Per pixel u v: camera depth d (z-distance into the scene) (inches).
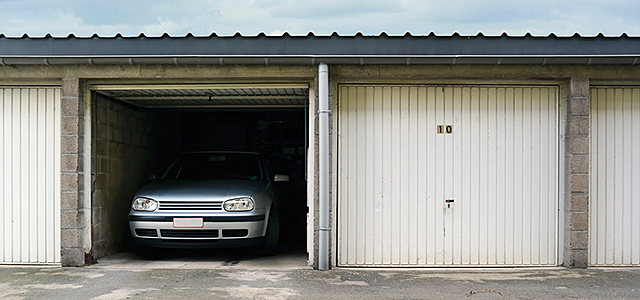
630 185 255.0
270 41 236.7
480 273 241.6
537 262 254.7
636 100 256.5
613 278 230.5
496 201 255.1
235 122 450.9
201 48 237.6
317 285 217.5
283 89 269.9
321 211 243.8
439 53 234.5
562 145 254.4
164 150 394.9
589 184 253.6
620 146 255.3
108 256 286.4
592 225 253.8
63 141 251.3
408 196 255.0
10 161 259.3
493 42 234.5
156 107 337.4
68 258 251.9
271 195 295.7
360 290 210.4
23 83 258.2
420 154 255.3
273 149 451.2
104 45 238.2
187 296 200.2
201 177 312.7
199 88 261.9
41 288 211.3
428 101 255.4
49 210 257.9
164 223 259.4
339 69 246.7
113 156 297.9
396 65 246.8
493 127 255.3
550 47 234.1
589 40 234.1
